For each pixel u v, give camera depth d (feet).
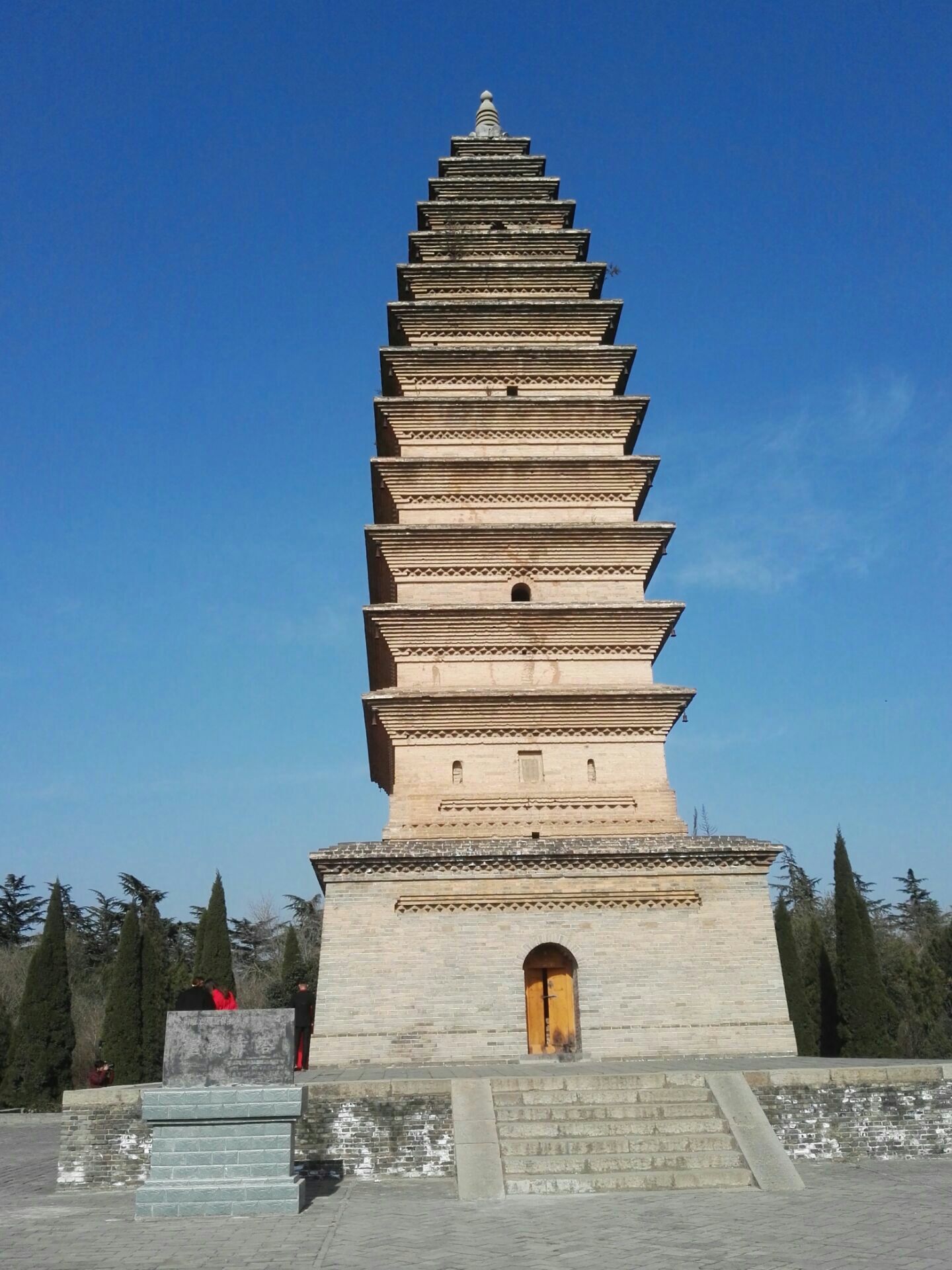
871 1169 73.20
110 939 319.88
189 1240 54.13
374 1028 107.34
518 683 128.36
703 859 115.03
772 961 112.16
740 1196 64.49
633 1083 79.36
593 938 111.75
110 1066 163.32
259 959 347.15
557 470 138.41
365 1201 65.46
